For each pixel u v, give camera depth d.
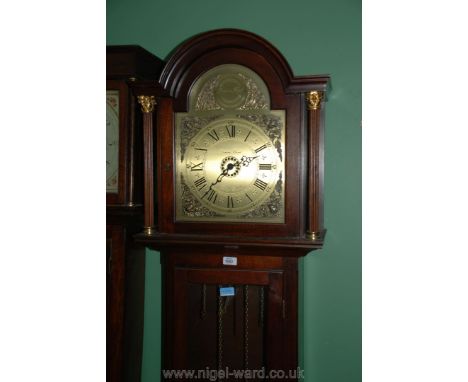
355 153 1.91
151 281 2.07
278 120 1.53
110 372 1.75
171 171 1.61
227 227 1.57
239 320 1.67
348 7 1.90
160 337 2.07
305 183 1.54
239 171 1.57
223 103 1.57
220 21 2.03
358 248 1.92
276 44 1.96
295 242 1.47
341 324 1.94
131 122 1.71
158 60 1.92
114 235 1.73
